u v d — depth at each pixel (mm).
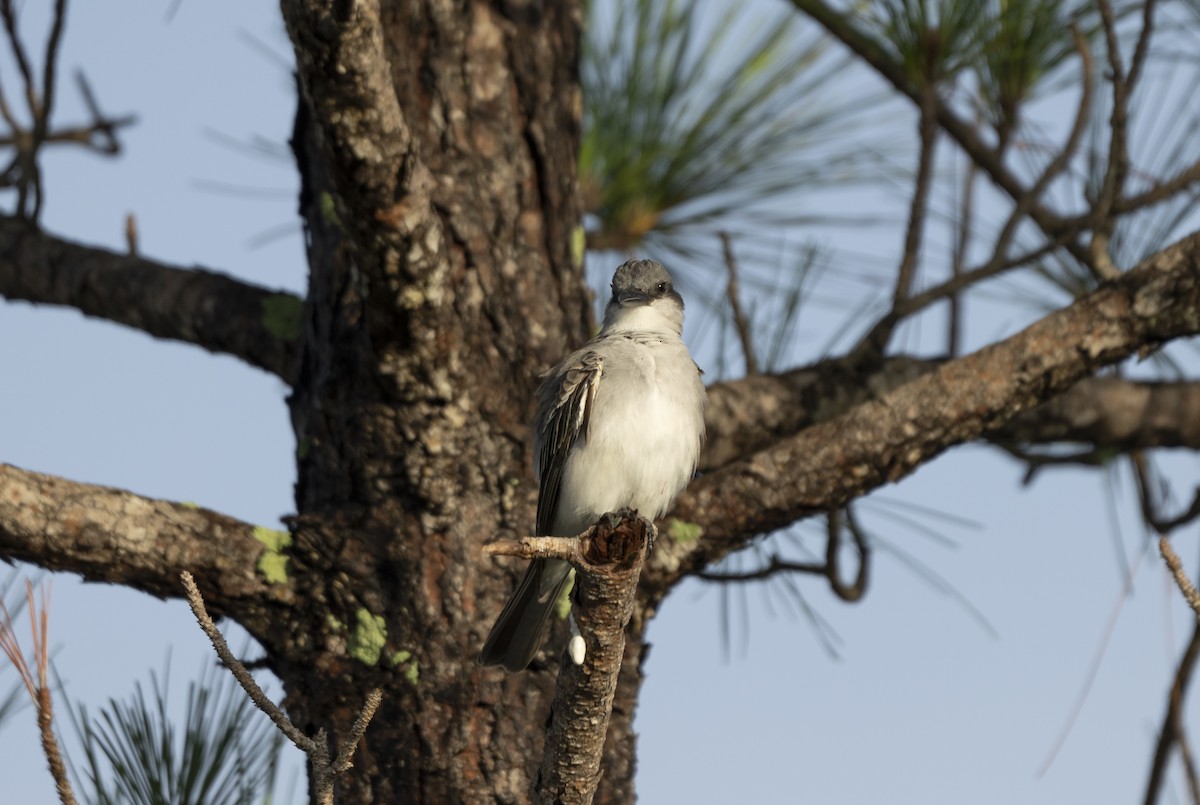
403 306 8320
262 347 10562
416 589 8930
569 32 10148
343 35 6910
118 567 8516
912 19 10398
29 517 8281
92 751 7523
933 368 11047
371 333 8570
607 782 9078
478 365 9188
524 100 9805
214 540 8703
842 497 9422
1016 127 11070
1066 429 11750
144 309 10836
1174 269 9156
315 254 9555
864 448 9320
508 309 9438
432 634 8898
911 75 10617
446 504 9008
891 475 9422
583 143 11609
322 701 8898
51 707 6047
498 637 8758
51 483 8438
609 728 9219
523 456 9258
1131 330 9195
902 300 10656
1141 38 9648
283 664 9023
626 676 9359
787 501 9391
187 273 10898
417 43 9594
